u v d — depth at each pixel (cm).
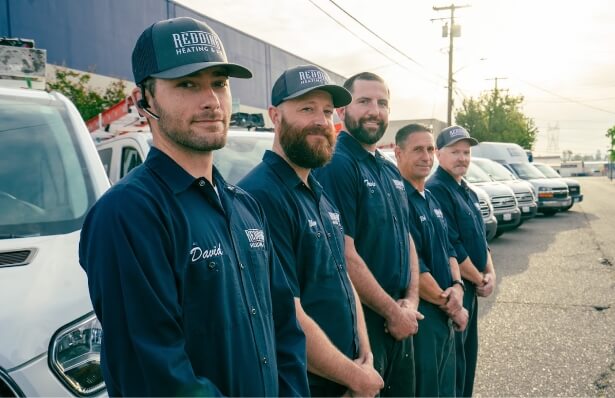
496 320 588
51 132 281
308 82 225
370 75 302
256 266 166
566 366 451
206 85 154
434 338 320
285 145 227
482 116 4350
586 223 1535
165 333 133
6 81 314
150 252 135
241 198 178
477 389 409
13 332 175
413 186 349
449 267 357
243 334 152
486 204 948
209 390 136
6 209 235
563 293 700
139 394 132
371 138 295
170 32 151
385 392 281
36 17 1073
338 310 222
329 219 237
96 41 1205
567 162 8181
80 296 195
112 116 521
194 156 156
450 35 2739
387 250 285
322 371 205
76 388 180
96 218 139
